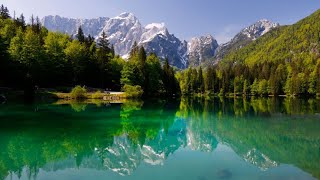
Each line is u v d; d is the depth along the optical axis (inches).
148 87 4256.9
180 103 3267.7
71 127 1408.7
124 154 1011.3
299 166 849.5
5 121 1512.1
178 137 1326.3
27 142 1099.3
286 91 5812.0
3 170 805.2
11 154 948.0
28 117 1653.5
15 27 4185.5
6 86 3137.3
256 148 1090.1
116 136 1277.1
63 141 1135.6
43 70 3373.5
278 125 1595.7
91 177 762.8
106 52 4744.1
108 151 1039.0
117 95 3449.8
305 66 6953.7
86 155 974.4
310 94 5438.0
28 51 3193.9
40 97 3006.9
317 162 895.7
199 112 2247.8
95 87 4200.3
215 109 2511.1
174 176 767.1
